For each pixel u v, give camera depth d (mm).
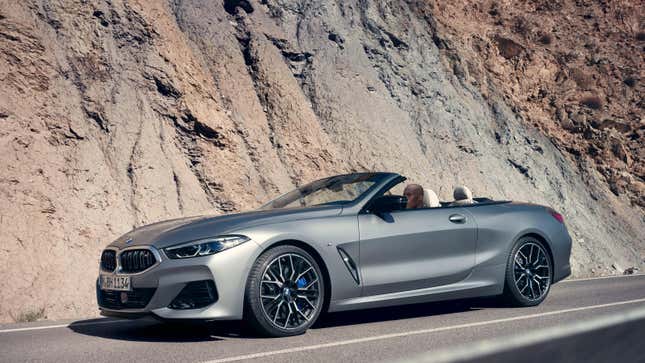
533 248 6008
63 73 11477
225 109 13406
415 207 5906
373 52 17469
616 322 1159
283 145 13719
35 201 9508
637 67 24250
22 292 8258
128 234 4879
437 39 19969
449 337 4215
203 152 12164
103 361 3678
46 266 8789
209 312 4203
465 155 16797
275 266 4453
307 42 16547
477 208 5832
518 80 21719
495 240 5699
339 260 4730
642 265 17188
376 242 4938
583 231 17156
